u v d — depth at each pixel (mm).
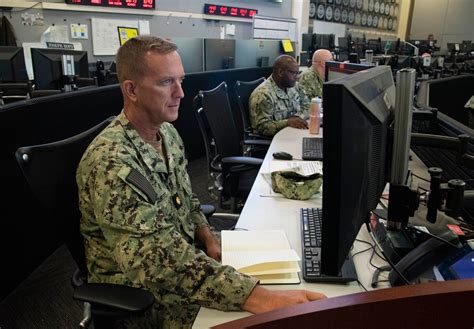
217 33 6125
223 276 923
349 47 5945
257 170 2215
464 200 841
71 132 2383
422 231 930
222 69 4730
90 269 1085
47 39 4250
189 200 1338
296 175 1498
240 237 1147
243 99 2963
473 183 1217
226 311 904
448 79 3395
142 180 1002
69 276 2178
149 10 5086
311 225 1223
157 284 940
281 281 974
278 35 6449
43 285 2100
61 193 1055
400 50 6465
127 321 1078
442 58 6117
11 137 1915
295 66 2943
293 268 1011
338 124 620
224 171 2104
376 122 762
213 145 2275
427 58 4938
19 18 4035
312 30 7621
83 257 1107
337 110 615
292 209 1394
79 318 1858
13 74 3143
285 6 7043
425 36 10836
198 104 2207
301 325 415
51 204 1027
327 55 3441
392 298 415
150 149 1117
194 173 3811
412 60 4750
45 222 2271
